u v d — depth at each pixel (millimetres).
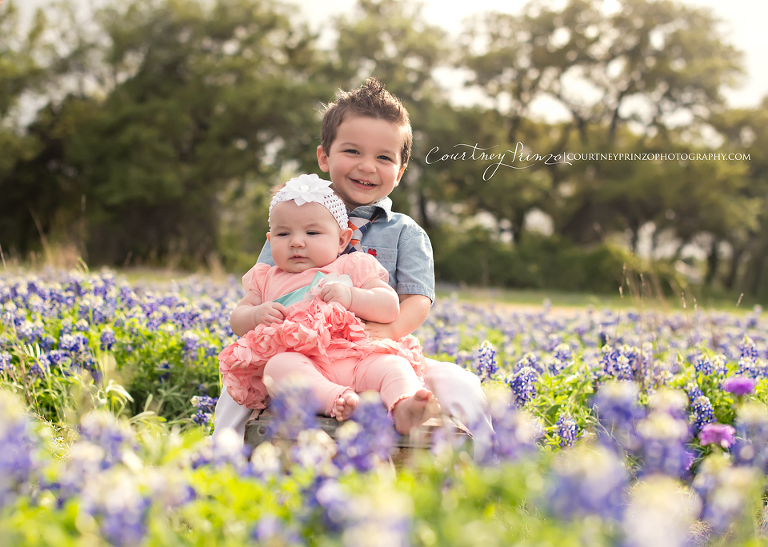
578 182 41906
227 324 5336
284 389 1894
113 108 35906
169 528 1614
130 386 4320
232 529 1556
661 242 43781
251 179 35688
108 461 1675
